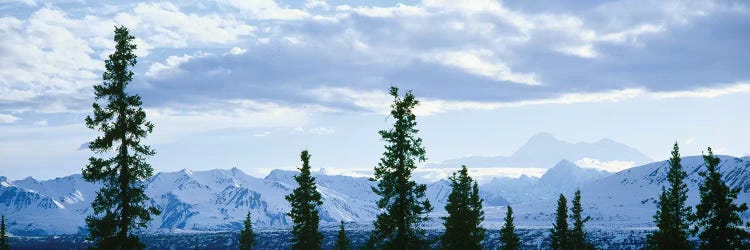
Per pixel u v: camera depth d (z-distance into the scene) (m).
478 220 71.31
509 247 92.62
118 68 41.97
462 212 65.50
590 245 95.44
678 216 62.94
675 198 62.97
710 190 53.66
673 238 62.06
